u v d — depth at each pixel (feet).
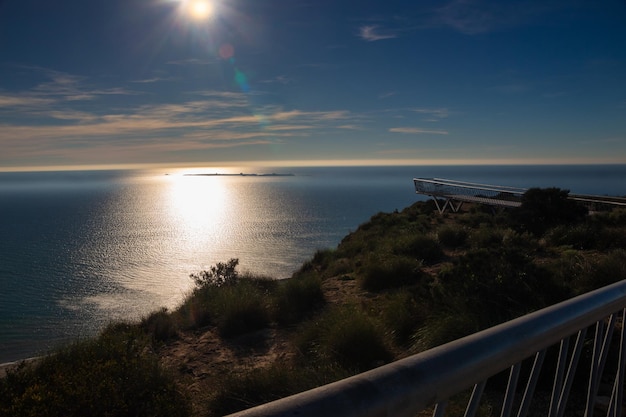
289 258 313.12
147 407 14.60
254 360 22.18
